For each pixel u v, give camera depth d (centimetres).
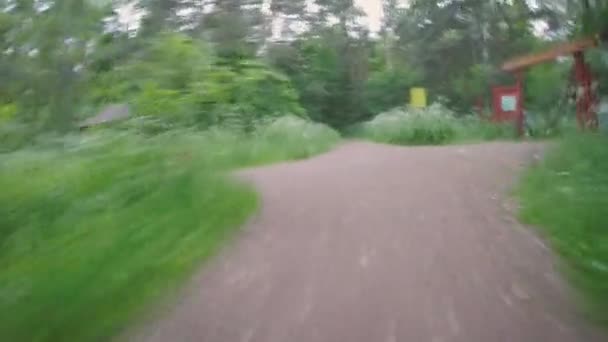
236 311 470
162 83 1045
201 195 788
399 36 4775
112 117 1103
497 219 713
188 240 628
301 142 1861
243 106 1830
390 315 454
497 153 1294
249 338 423
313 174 1144
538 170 901
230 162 1323
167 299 492
